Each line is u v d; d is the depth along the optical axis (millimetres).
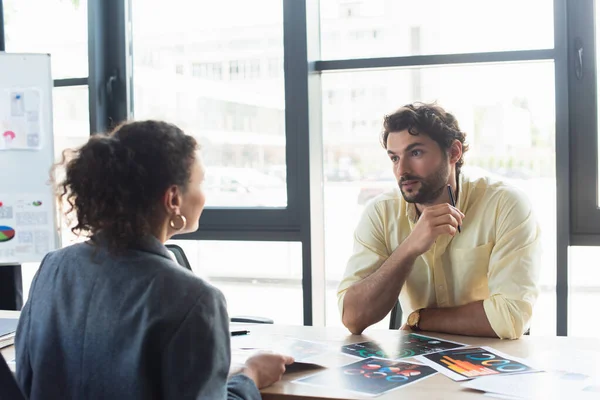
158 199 1061
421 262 1952
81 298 1059
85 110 3121
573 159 2479
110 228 1029
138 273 1027
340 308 1869
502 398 1202
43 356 1068
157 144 1062
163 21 3049
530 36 2531
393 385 1295
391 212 2004
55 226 2869
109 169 1027
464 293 1912
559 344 1611
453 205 1870
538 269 1807
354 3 2773
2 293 3189
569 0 2443
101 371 1007
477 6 2596
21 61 2844
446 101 2691
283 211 2857
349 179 2881
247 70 2896
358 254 1996
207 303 1012
